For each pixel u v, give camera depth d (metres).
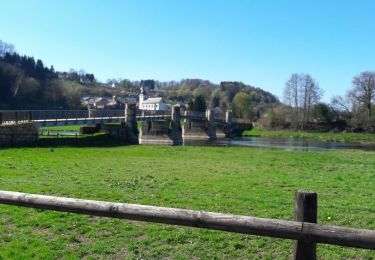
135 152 39.41
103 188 17.17
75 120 59.31
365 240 4.59
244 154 42.03
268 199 15.91
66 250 9.52
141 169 24.98
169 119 96.44
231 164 30.64
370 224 12.39
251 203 14.91
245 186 19.25
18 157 29.30
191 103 167.00
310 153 47.28
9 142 42.69
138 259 9.14
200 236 10.62
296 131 126.38
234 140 98.06
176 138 89.44
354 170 29.09
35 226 11.35
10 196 6.34
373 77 122.25
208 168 26.95
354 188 19.75
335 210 14.11
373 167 32.00
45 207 6.16
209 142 87.81
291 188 19.20
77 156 32.56
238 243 10.12
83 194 15.80
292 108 133.75
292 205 14.68
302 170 28.05
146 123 87.19
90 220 11.91
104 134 65.19
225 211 13.57
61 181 18.77
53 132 71.31
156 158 33.75
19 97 128.88
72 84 182.88
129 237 10.59
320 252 9.67
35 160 27.70
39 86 141.00
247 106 157.50
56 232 10.85
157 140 85.38
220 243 10.22
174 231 11.02
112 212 5.77
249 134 122.56
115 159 31.36
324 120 129.25
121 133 67.31
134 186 18.22
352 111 128.62
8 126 42.44
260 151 47.09
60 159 29.30
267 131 127.31
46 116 56.56
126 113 68.69
